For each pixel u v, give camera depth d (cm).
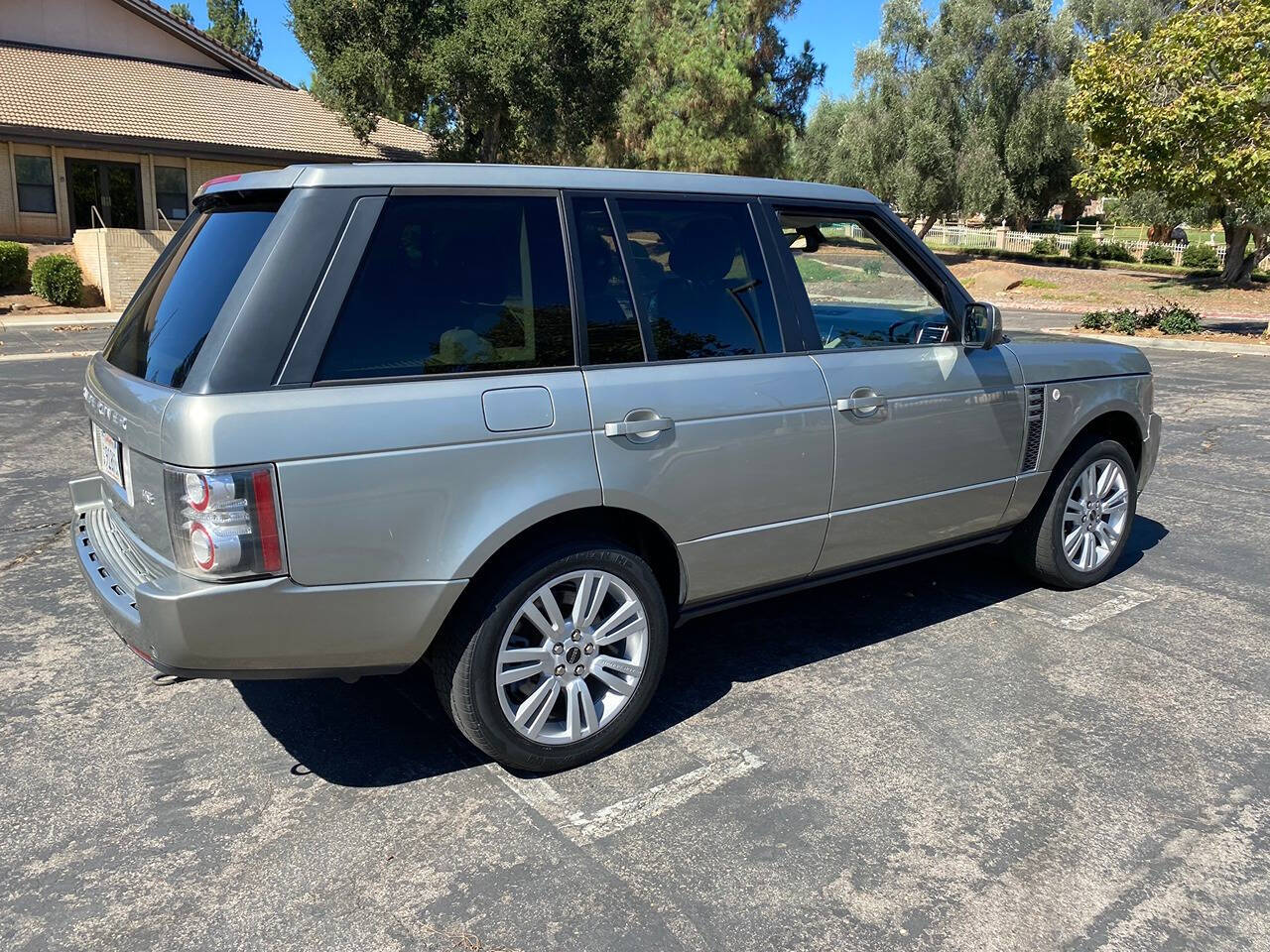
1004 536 470
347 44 2661
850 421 376
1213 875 273
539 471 301
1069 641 436
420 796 313
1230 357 1522
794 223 389
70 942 246
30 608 469
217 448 255
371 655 290
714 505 344
